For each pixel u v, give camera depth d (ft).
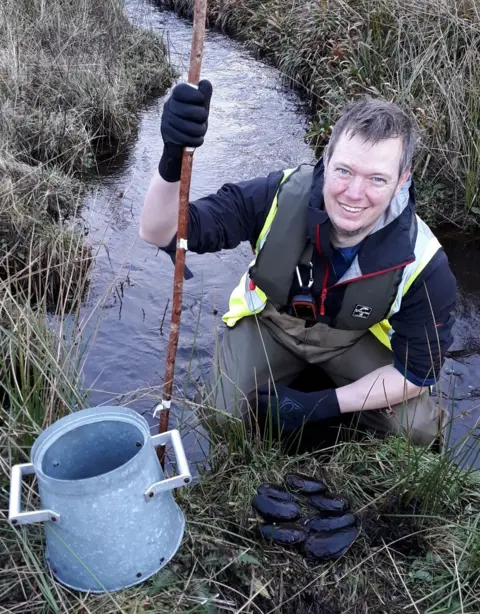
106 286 11.30
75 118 16.38
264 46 24.13
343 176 6.44
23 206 12.06
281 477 7.32
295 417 8.02
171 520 5.88
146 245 12.59
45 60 17.69
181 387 9.27
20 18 19.49
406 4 16.93
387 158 6.29
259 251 7.41
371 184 6.38
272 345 8.46
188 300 11.14
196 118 5.35
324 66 18.86
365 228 6.88
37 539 6.17
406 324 7.47
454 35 15.12
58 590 5.67
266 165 15.85
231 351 8.50
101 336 10.16
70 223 13.10
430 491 6.79
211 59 24.12
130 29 24.11
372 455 7.77
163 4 32.19
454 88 14.02
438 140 13.83
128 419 5.72
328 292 7.40
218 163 15.90
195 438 8.31
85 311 10.64
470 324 10.66
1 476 6.62
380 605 6.02
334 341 8.18
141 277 11.65
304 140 17.21
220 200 7.23
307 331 8.15
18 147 14.98
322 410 7.93
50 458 5.57
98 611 5.52
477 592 6.07
